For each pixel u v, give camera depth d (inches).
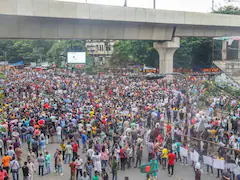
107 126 1048.2
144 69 3048.7
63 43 4210.1
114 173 746.8
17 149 837.2
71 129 1016.2
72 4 1589.6
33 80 2255.2
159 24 1998.0
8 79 2247.8
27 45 4677.7
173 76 2341.3
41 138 902.4
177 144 887.7
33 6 1470.2
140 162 855.1
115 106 1307.8
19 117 1087.6
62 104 1358.3
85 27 1766.7
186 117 1119.0
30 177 715.4
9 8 1409.9
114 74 3021.7
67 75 2728.8
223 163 763.4
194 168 802.2
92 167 772.0
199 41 2999.5
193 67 3157.0
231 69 1910.7
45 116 1098.1
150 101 1448.1
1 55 4626.0
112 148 898.1
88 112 1178.6
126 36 1939.0
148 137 1003.9
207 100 1492.4
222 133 935.7
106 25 1834.4
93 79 2276.1
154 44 2297.0
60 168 798.5
